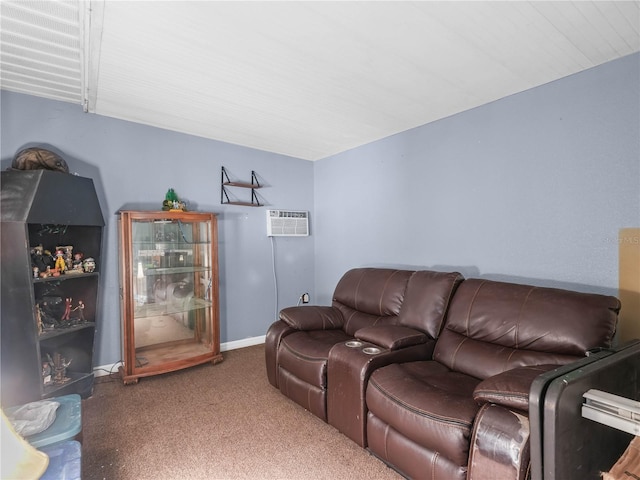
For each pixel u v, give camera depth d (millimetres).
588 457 1198
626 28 1677
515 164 2402
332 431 2150
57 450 1438
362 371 1915
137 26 1762
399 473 1736
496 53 1916
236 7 1594
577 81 2102
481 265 2613
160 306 3211
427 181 3021
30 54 2092
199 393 2672
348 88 2404
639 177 1870
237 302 3809
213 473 1749
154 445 1988
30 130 2670
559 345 1691
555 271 2205
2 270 2182
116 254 3057
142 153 3201
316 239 4387
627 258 1911
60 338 2615
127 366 2818
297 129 3283
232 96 2590
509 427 1271
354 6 1559
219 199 3672
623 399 1112
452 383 1812
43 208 2273
